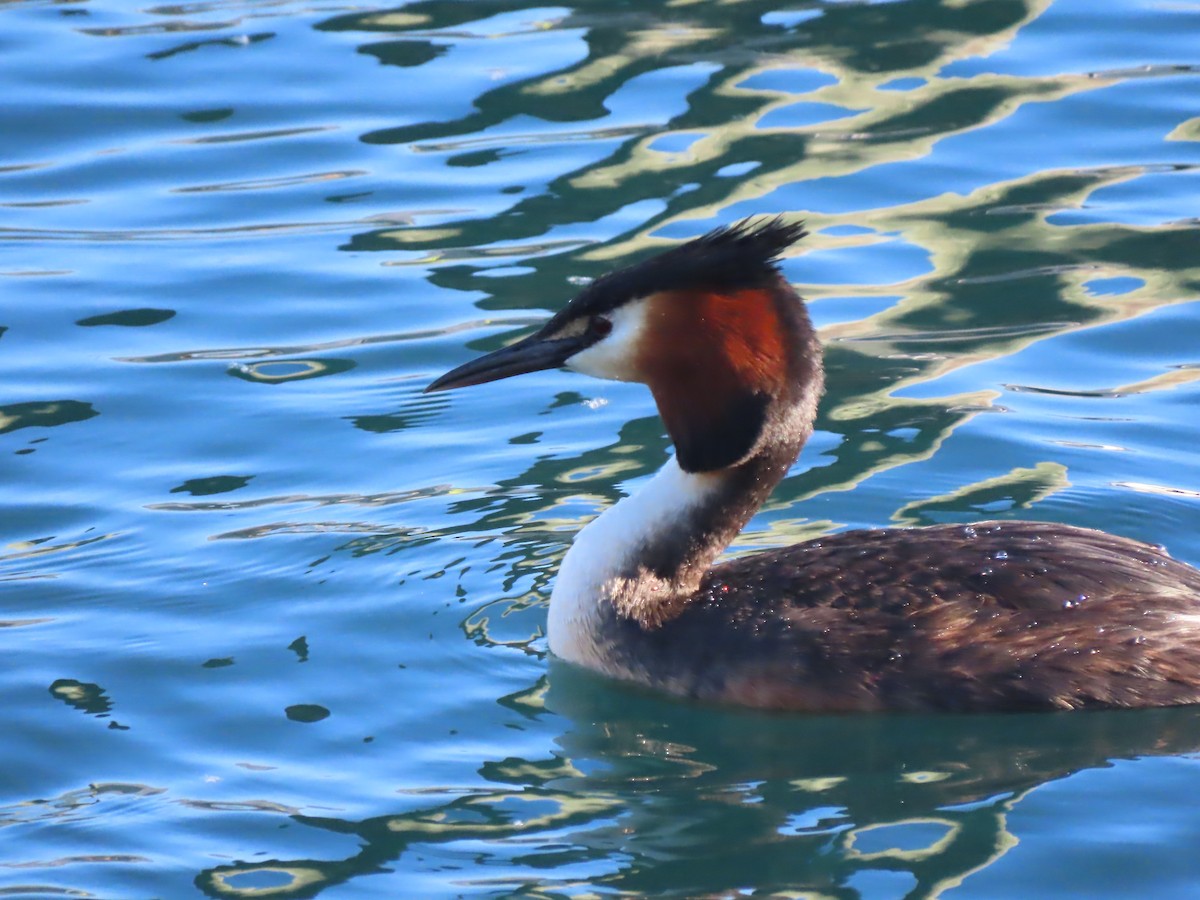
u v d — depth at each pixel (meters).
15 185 18.22
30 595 12.38
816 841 9.80
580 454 14.16
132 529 13.19
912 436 13.99
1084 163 18.05
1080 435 13.90
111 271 16.78
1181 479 13.24
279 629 12.04
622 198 17.58
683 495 11.66
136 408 14.79
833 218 17.20
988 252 16.67
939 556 11.33
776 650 11.15
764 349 11.23
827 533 12.83
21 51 20.66
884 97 19.25
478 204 17.66
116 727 10.97
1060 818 9.84
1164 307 15.69
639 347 11.41
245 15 21.69
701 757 10.75
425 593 12.42
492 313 15.90
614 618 11.64
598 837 9.91
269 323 16.00
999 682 10.82
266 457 14.15
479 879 9.53
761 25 20.97
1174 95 19.12
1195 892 9.20
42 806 10.22
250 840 9.89
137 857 9.75
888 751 10.71
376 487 13.74
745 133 18.61
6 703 11.18
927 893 9.27
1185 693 10.67
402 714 11.16
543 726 11.07
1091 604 10.89
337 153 18.64
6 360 15.43
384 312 16.05
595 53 20.38
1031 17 20.91
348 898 9.39
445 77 19.97
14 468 13.93
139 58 20.50
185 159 18.66
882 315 15.79
